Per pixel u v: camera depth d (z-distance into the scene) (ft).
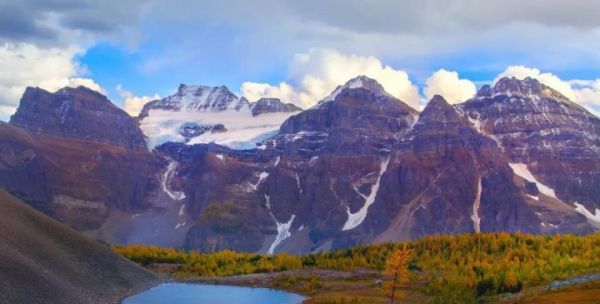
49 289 471.21
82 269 571.28
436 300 551.18
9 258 469.98
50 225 597.52
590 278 521.65
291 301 596.70
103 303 524.11
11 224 539.29
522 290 538.88
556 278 561.02
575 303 437.99
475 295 557.74
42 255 524.93
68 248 583.58
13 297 427.33
